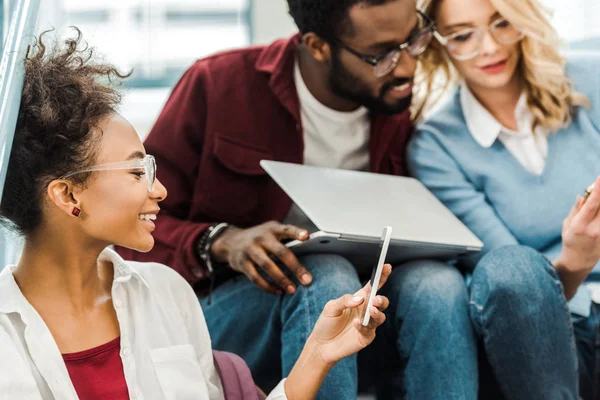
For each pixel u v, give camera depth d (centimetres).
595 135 236
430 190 238
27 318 148
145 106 383
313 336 162
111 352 156
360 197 210
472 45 232
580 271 206
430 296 195
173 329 164
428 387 191
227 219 231
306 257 198
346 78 225
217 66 239
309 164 237
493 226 230
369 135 240
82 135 148
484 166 237
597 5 330
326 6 220
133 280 163
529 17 229
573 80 241
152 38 401
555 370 191
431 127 244
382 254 148
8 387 141
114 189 150
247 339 211
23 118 147
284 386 164
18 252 192
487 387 208
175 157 233
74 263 154
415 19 222
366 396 218
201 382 161
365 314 150
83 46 158
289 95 233
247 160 231
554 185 233
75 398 146
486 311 194
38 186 148
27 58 150
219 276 220
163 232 220
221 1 402
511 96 240
